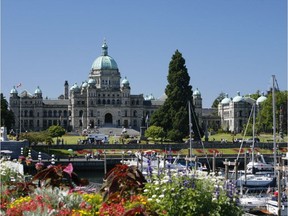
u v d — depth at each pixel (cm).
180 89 17738
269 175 8700
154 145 15950
